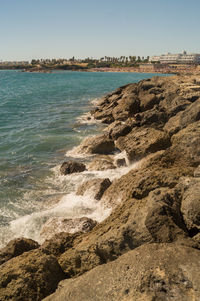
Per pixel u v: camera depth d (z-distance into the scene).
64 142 20.00
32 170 14.86
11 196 12.03
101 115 28.45
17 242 7.48
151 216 5.62
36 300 5.57
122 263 4.83
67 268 6.41
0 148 18.89
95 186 11.05
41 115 31.03
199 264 4.33
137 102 25.47
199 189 6.03
